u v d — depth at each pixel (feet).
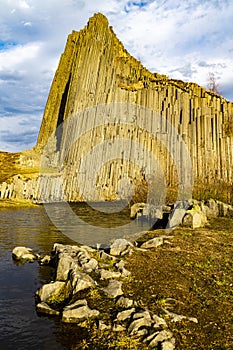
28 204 129.08
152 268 31.83
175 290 25.89
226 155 179.73
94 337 18.86
